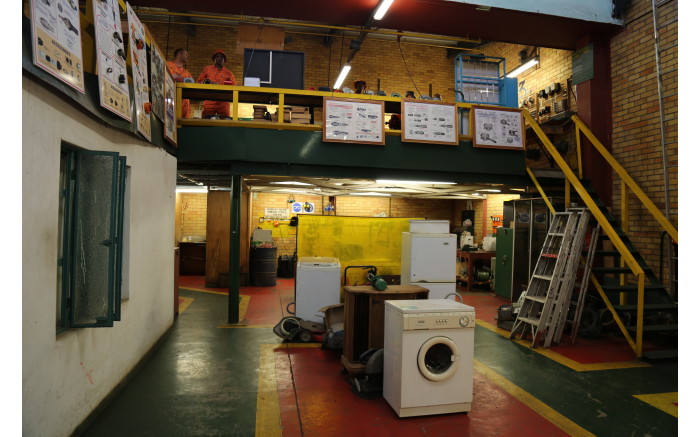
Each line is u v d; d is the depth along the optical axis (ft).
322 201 41.22
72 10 8.54
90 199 9.99
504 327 20.86
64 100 8.82
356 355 13.98
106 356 11.55
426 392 11.21
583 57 24.49
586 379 14.20
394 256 25.49
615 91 23.32
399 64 40.01
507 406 12.01
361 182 24.25
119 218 10.10
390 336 11.86
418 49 40.57
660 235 20.24
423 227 19.92
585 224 18.74
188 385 13.01
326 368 14.79
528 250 26.14
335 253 24.64
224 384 13.17
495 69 26.50
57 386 8.70
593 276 18.72
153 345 16.37
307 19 23.62
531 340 18.93
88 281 9.88
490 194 35.22
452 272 19.42
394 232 25.54
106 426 10.29
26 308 7.47
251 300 26.94
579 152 23.77
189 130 19.77
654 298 19.60
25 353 7.44
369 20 22.90
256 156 19.92
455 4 21.39
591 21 22.54
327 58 38.60
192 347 16.84
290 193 37.99
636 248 21.59
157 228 16.66
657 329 16.83
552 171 22.88
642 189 21.43
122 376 12.85
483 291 32.04
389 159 21.12
